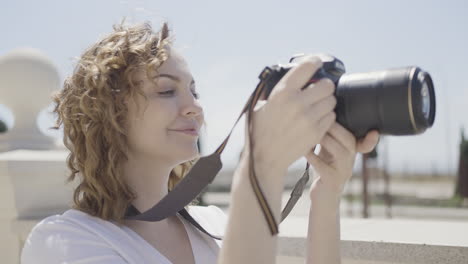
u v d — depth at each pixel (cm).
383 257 199
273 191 96
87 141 147
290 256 220
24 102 314
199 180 137
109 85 147
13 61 313
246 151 98
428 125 109
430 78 112
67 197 298
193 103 153
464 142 2106
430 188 3048
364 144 110
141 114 146
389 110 102
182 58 156
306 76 95
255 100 100
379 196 2134
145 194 153
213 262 156
